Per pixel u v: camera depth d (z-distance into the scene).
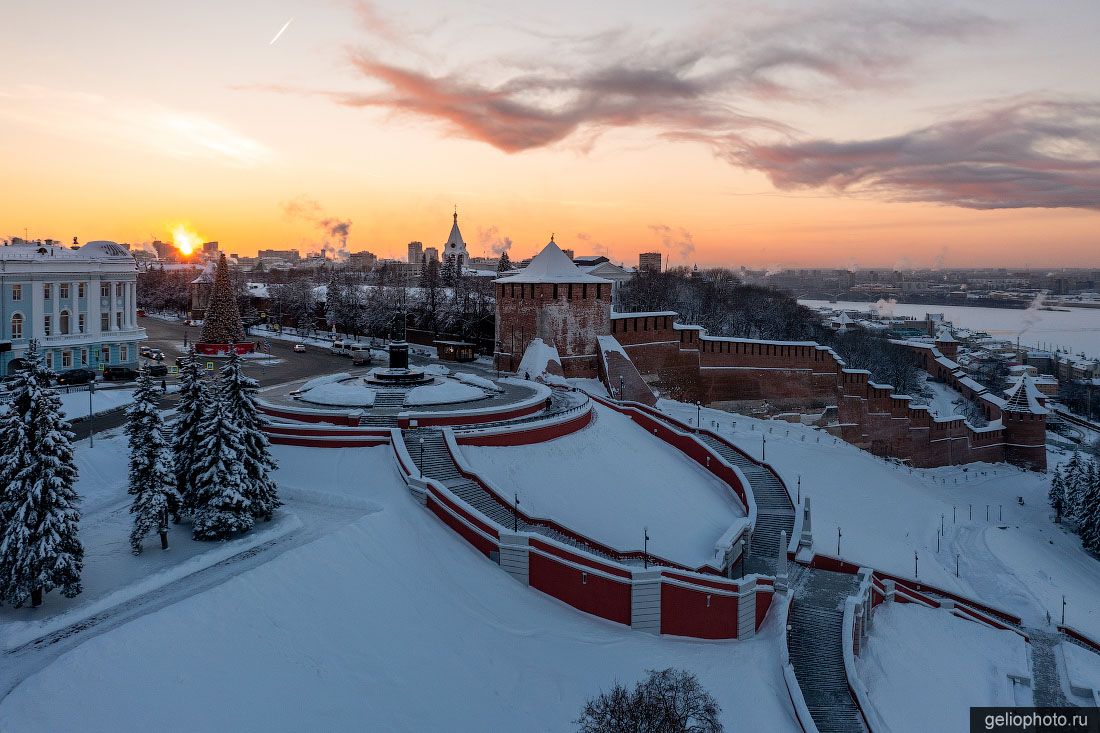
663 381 87.31
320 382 64.12
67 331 76.12
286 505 41.47
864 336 168.62
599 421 63.31
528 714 30.17
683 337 87.88
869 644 42.62
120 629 26.12
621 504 50.03
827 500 69.44
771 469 60.50
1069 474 86.50
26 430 28.84
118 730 23.19
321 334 137.12
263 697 26.20
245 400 38.28
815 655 38.19
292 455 48.22
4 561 28.00
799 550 49.00
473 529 40.31
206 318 103.94
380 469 45.78
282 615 29.80
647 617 37.59
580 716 29.56
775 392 90.12
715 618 38.31
